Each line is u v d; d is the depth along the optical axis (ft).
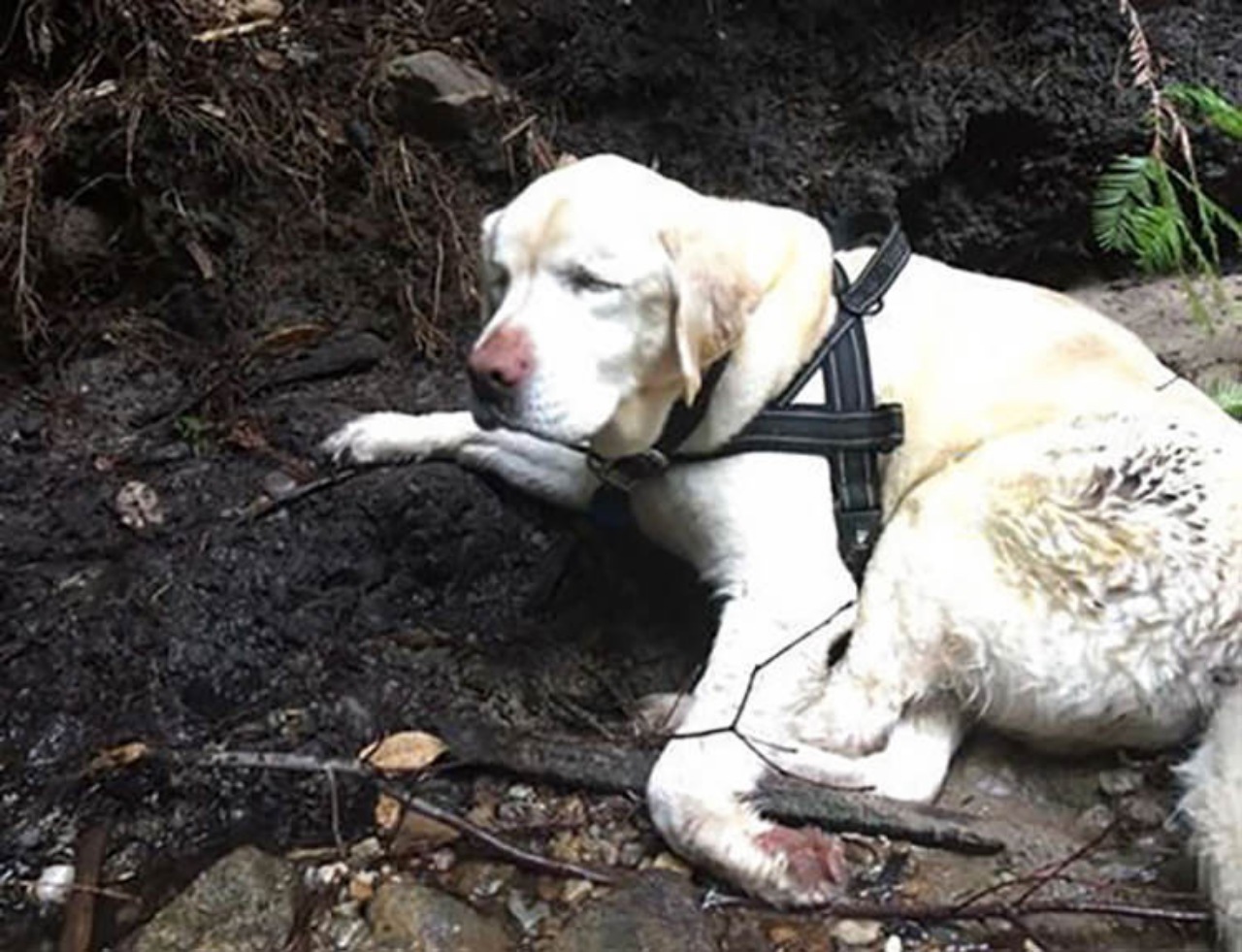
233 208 6.82
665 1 7.47
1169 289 7.45
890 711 4.98
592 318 4.57
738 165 7.29
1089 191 7.41
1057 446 4.90
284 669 5.36
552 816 4.93
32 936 4.65
